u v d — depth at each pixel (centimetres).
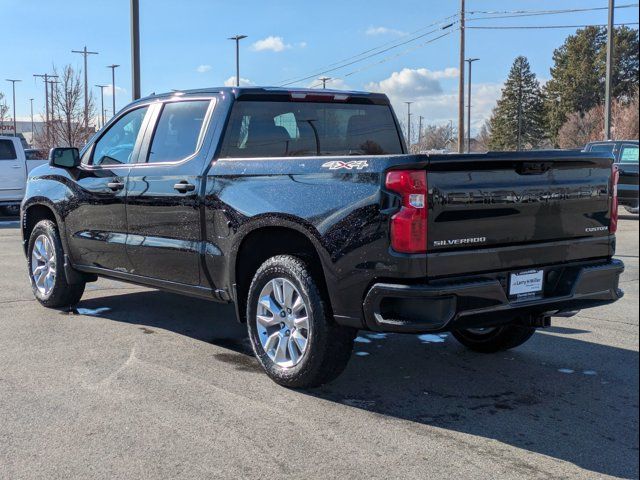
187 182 501
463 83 3178
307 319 423
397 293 371
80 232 614
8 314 645
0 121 6119
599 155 443
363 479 323
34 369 477
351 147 566
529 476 329
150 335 573
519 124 9081
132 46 1322
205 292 504
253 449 353
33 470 327
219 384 452
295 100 532
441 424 393
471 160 379
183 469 330
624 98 7919
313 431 378
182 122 533
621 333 604
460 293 373
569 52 8462
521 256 409
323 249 403
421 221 369
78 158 619
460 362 516
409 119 6944
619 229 1548
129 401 417
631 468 340
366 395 439
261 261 482
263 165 450
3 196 1752
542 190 416
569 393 449
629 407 424
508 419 402
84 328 594
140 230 548
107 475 323
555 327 627
